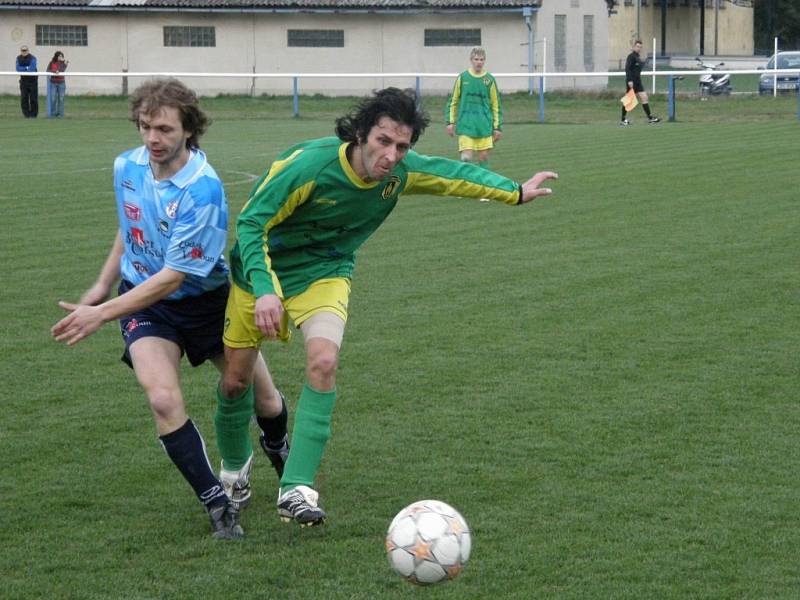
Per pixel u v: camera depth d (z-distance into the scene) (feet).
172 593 23.84
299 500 26.43
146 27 230.89
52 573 24.85
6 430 34.53
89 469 31.35
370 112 25.61
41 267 59.57
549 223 73.97
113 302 25.70
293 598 23.57
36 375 40.45
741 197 84.58
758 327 46.78
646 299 52.01
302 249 27.68
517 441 33.24
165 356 27.02
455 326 47.14
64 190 90.33
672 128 154.81
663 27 339.57
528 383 39.09
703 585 24.12
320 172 26.21
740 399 37.29
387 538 22.77
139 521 27.84
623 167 105.19
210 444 33.71
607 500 28.76
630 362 41.68
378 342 44.62
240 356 27.40
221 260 27.68
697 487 29.63
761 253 62.85
